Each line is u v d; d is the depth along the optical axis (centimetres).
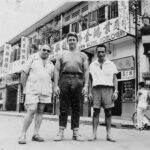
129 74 1120
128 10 1057
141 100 750
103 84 429
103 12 1338
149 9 1105
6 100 2453
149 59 1020
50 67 426
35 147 340
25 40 1992
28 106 391
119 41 1181
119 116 1161
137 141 439
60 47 1509
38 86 400
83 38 1330
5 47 2217
